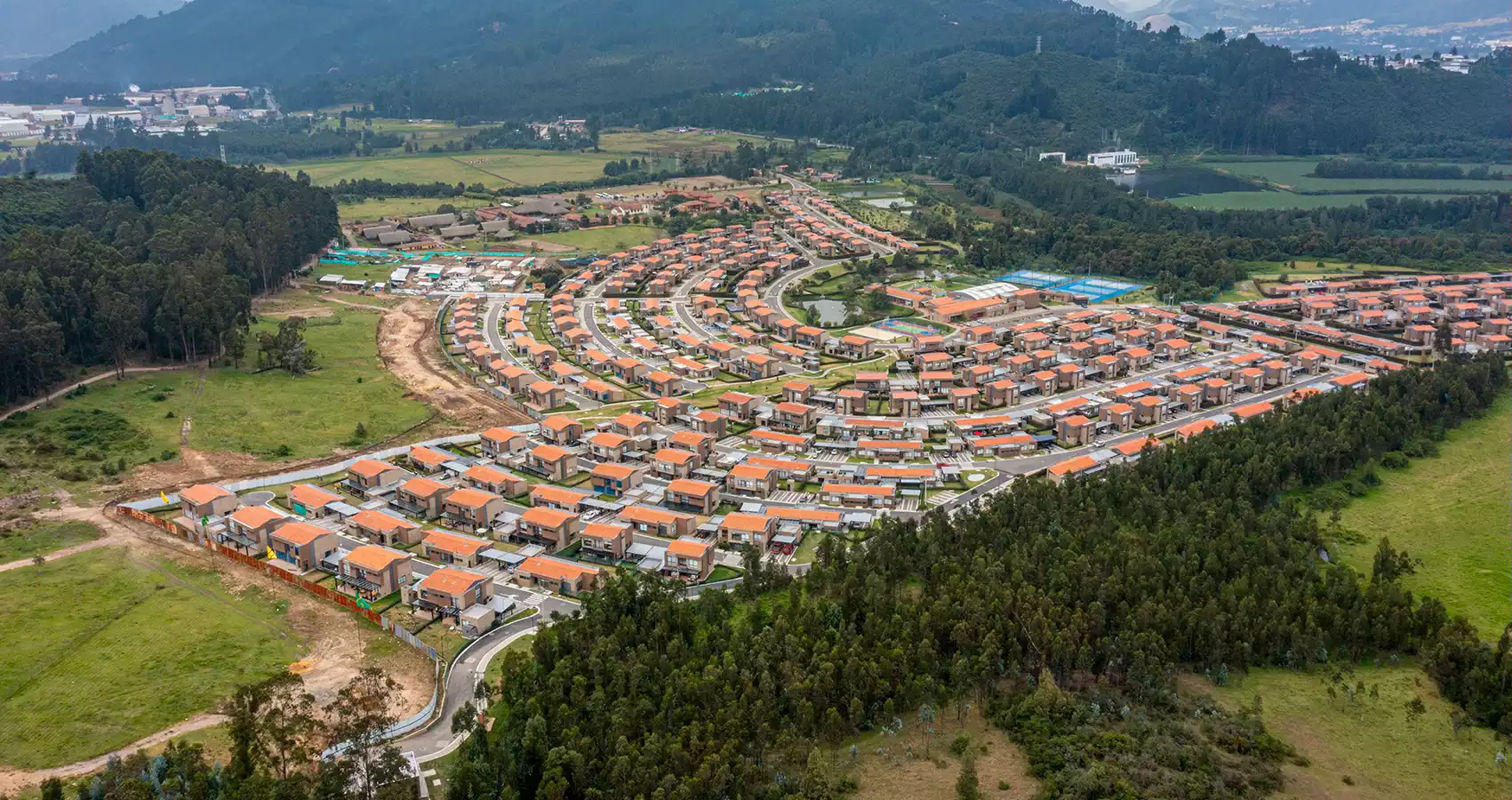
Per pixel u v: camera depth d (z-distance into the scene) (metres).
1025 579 185.75
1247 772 141.25
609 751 144.12
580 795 140.25
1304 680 168.25
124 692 159.50
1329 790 139.88
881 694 157.62
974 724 156.38
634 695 153.62
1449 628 171.25
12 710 154.62
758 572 192.38
